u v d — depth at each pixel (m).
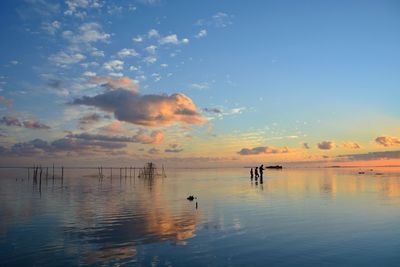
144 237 22.53
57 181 101.81
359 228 24.59
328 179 93.75
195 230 24.56
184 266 16.48
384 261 16.91
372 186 65.81
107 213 33.50
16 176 134.88
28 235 23.44
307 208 34.94
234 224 26.61
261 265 16.50
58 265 16.86
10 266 16.78
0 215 32.50
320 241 20.89
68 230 25.08
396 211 32.28
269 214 31.23
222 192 56.03
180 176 139.12
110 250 19.39
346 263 16.66
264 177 111.00
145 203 42.06
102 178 122.56
